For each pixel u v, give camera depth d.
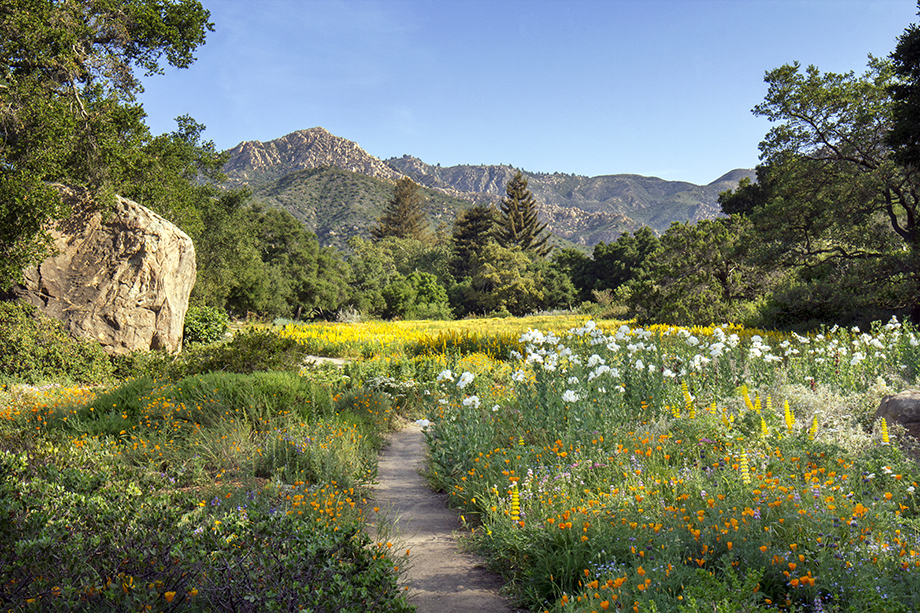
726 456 5.22
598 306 53.53
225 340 22.09
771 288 26.12
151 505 3.43
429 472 6.94
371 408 10.15
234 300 42.75
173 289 15.96
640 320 28.06
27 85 14.55
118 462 5.70
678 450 5.89
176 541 3.04
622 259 68.38
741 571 3.34
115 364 13.66
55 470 3.98
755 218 26.73
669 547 3.62
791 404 7.49
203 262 30.88
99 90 17.69
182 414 7.91
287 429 7.29
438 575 4.24
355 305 56.66
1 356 12.09
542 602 3.69
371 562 3.15
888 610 2.69
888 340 10.79
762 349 8.66
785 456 5.21
